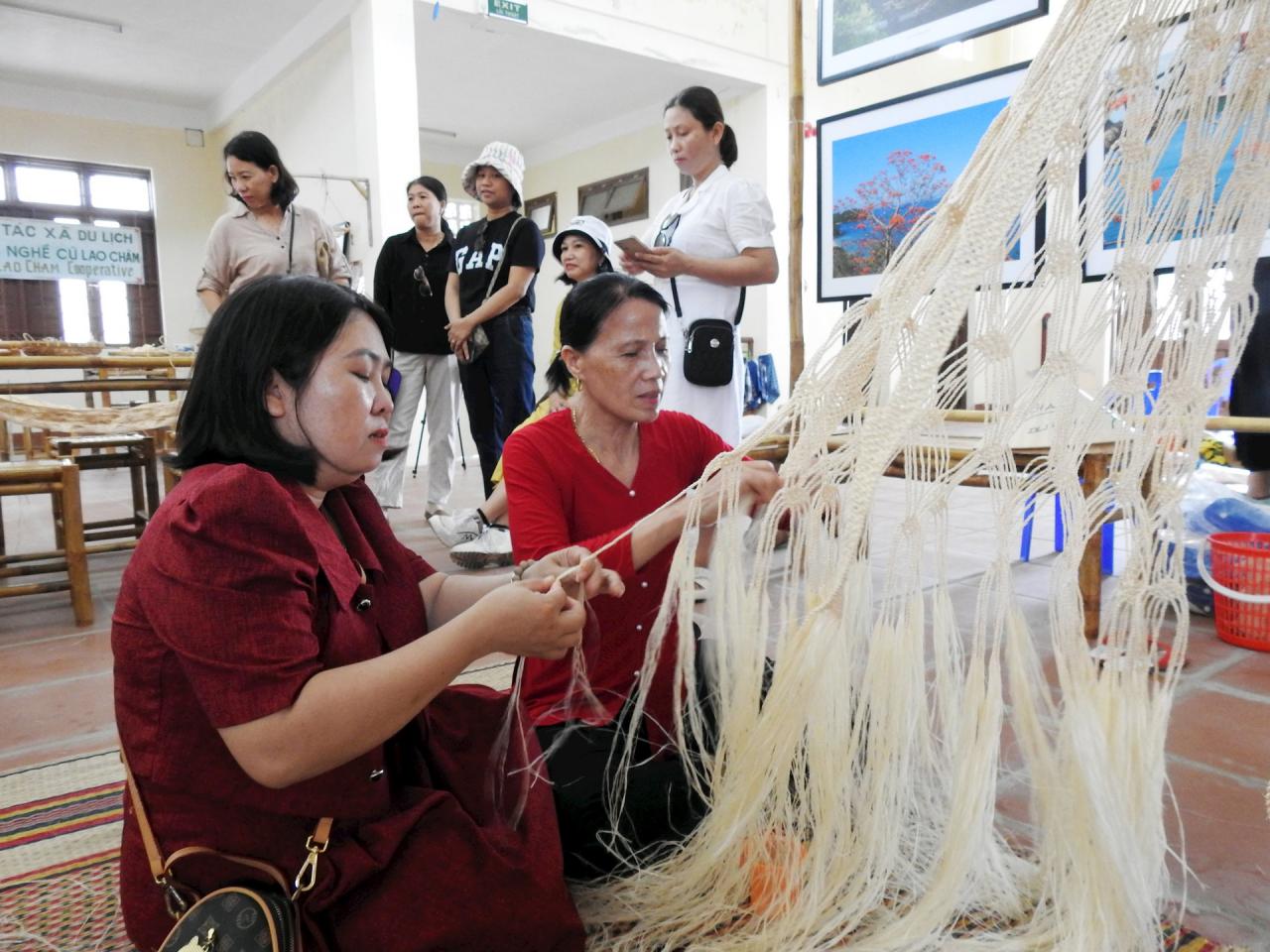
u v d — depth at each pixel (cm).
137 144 757
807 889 99
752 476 110
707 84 660
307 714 79
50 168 737
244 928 81
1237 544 205
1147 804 92
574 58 607
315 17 557
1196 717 165
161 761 85
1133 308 87
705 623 116
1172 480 91
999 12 215
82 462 329
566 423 136
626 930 108
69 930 113
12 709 188
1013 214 81
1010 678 94
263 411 85
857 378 94
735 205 230
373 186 511
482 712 114
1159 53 82
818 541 97
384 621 99
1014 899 104
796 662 96
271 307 84
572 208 829
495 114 755
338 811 89
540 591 97
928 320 84
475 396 347
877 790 96
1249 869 117
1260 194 84
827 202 279
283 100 639
